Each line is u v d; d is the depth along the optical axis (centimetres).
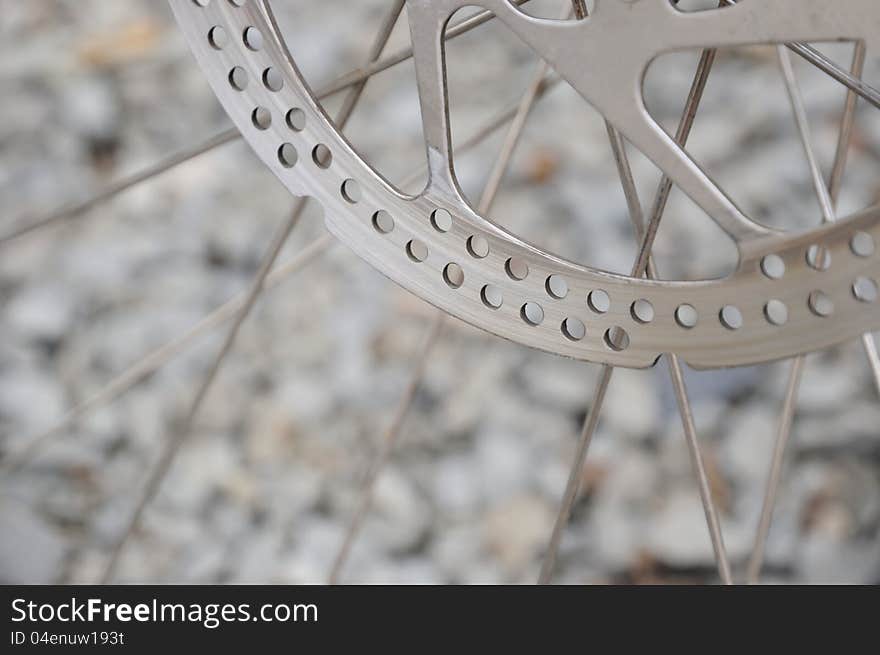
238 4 44
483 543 78
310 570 77
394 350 89
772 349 44
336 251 96
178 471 83
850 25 42
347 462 83
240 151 105
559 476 81
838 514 75
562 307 45
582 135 99
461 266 45
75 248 98
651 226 45
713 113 99
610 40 43
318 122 45
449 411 85
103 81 110
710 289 44
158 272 95
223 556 78
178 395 88
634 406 84
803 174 92
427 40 44
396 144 100
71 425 86
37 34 117
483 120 101
